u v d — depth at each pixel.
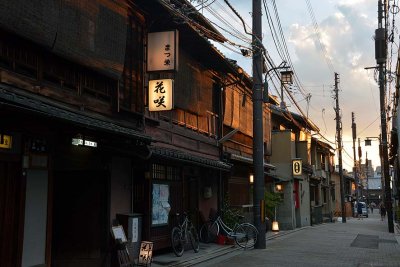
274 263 12.77
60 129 8.62
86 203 10.83
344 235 24.08
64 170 10.91
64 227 10.83
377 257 14.51
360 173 76.19
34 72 8.23
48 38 8.18
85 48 9.31
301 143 35.25
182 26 13.09
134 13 11.89
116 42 10.47
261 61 17.52
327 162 49.03
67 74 9.20
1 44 7.46
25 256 8.16
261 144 17.31
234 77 20.00
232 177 20.50
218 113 18.69
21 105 6.40
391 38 18.64
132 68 11.75
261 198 16.98
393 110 33.66
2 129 7.77
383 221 45.16
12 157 8.02
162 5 11.62
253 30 17.30
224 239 16.88
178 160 12.81
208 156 17.31
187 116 15.75
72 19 8.86
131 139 9.91
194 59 15.79
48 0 8.15
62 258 10.68
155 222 12.97
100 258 10.59
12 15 7.29
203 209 17.03
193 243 14.30
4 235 7.83
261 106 17.52
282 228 28.66
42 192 8.68
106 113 10.45
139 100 11.94
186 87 15.02
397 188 38.09
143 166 12.52
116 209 11.16
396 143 34.69
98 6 9.79
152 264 11.73
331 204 49.50
